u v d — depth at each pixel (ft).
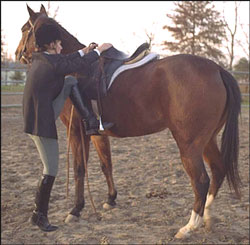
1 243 11.81
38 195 10.18
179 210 14.21
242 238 11.82
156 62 12.25
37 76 9.93
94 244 11.66
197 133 11.54
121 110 12.29
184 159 11.70
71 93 11.73
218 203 14.92
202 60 11.95
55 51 10.64
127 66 12.32
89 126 12.37
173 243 11.59
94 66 12.57
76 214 13.55
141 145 26.71
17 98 63.16
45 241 11.93
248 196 15.66
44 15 13.28
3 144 27.07
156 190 16.52
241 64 87.92
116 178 18.49
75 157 13.64
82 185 13.74
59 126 36.55
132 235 12.17
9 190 16.85
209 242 11.58
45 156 10.05
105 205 14.65
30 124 9.89
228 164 12.38
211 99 11.45
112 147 26.03
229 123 12.05
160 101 11.79
